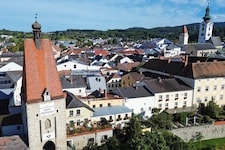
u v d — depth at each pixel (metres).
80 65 104.00
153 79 75.25
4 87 65.06
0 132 47.19
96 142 52.19
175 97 72.44
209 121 65.31
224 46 186.88
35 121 42.31
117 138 52.19
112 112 60.16
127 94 66.94
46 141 44.28
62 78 76.06
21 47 190.62
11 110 50.41
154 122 61.38
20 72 81.94
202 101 76.50
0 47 197.12
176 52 165.25
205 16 178.38
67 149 47.97
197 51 152.75
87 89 76.38
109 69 110.44
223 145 60.75
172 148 41.28
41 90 42.25
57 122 44.81
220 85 77.69
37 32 41.44
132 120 54.69
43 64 42.50
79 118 55.94
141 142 40.34
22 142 42.81
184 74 78.19
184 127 61.00
